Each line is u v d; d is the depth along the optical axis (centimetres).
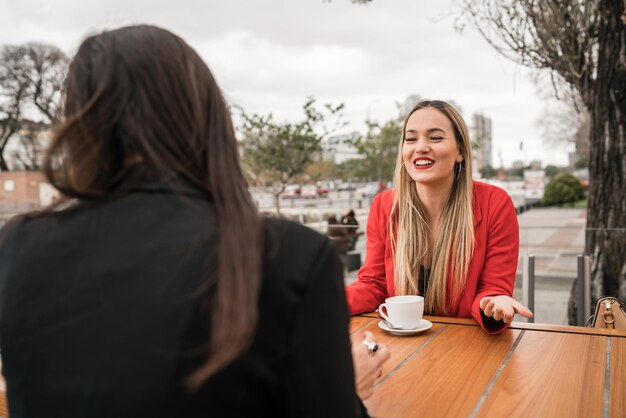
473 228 204
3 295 64
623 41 381
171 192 63
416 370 136
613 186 404
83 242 62
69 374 58
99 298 59
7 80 2927
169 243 59
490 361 141
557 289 404
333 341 61
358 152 1229
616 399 115
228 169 65
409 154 211
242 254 58
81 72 67
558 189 3023
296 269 60
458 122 210
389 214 221
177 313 57
